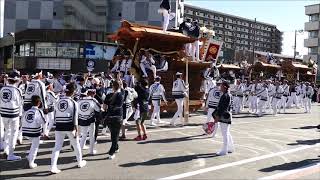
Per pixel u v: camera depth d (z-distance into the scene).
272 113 25.39
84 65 37.72
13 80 10.02
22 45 40.72
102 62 37.94
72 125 8.88
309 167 9.99
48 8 44.19
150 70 18.23
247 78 32.44
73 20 43.62
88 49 37.94
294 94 30.38
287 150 12.21
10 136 9.86
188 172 9.10
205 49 22.77
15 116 9.90
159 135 14.23
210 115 14.35
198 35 19.86
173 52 19.66
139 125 13.09
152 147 11.99
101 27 43.12
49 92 12.56
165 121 18.12
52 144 11.95
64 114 8.81
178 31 20.12
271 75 41.69
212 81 21.44
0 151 10.53
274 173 9.26
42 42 38.41
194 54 21.05
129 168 9.33
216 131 14.50
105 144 12.14
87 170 9.04
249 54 85.19
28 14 44.66
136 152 11.18
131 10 43.28
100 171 8.97
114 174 8.73
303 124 19.38
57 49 38.19
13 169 8.98
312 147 12.84
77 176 8.48
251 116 22.78
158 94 16.75
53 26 44.22
